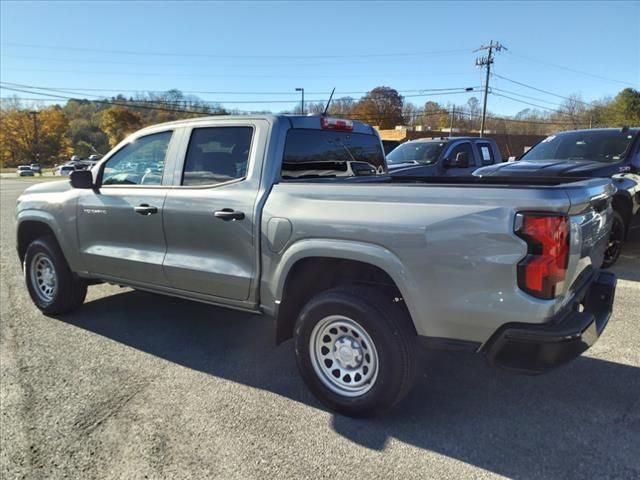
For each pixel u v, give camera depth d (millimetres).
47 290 4988
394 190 2766
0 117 93188
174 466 2576
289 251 3092
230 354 4012
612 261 6234
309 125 3646
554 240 2359
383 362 2801
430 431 2852
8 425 2977
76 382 3523
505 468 2508
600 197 2904
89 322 4777
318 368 3105
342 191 2953
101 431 2904
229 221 3389
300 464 2576
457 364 3734
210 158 3627
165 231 3797
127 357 3961
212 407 3166
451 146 9961
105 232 4250
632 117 59594
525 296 2404
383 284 2979
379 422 2959
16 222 5039
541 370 2453
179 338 4355
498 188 2494
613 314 4645
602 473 2451
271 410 3125
